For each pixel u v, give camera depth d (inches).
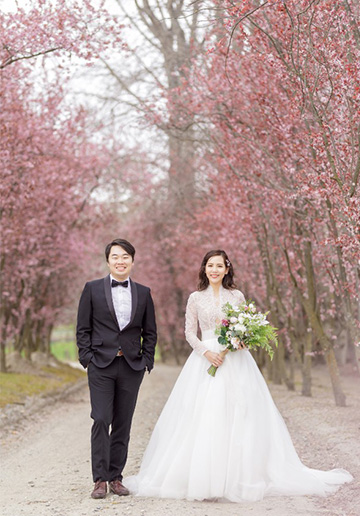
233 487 190.1
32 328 816.3
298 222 404.5
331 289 416.8
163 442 208.2
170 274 1101.7
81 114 629.9
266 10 302.8
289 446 208.1
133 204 893.8
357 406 405.1
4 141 460.8
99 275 879.1
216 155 455.2
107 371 205.8
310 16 289.1
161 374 959.6
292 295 495.8
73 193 673.0
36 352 830.5
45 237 658.8
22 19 378.0
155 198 912.3
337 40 284.0
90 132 673.0
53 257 683.4
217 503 188.9
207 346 209.8
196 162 661.3
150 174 850.8
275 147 389.4
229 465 191.9
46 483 235.8
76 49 391.2
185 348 1296.8
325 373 827.4
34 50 390.3
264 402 207.9
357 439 279.3
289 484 197.5
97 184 719.7
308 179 317.7
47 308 775.7
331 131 283.6
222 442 193.5
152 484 201.0
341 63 273.0
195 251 816.9
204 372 207.9
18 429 398.3
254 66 371.2
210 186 564.1
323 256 393.4
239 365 207.5
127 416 210.2
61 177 616.1
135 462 260.2
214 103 420.5
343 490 197.2
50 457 298.5
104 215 781.9
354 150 292.5
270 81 359.3
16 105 506.6
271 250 493.0
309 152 344.5
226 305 209.0
